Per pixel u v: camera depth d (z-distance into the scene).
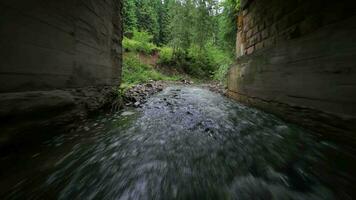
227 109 5.43
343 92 2.27
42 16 2.42
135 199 1.69
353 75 2.13
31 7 2.22
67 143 2.68
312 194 1.77
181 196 1.75
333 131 2.44
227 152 2.64
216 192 1.81
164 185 1.89
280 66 3.77
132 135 3.20
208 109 5.39
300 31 3.29
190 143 2.93
